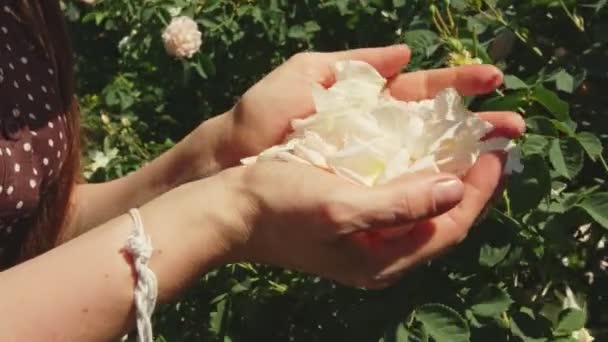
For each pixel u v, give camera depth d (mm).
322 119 704
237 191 648
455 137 680
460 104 717
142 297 631
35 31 887
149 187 942
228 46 1715
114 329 640
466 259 923
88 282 631
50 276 632
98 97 1886
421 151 684
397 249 639
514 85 960
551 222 948
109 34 2166
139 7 1931
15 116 829
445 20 1176
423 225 642
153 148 1737
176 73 1777
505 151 698
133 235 639
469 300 941
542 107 998
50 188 913
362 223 605
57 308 625
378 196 603
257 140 860
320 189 617
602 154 1038
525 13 1104
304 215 619
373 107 705
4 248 867
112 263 635
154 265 636
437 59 1094
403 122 688
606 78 1053
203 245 643
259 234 645
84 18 2064
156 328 1308
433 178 605
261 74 1719
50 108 881
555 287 1021
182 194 661
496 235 922
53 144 877
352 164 659
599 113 1058
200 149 902
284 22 1623
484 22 1123
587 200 934
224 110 1780
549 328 952
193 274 651
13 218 839
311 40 1591
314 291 1073
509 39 1099
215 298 1225
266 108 854
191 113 1820
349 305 1001
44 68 887
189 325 1281
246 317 1151
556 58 1071
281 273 1219
